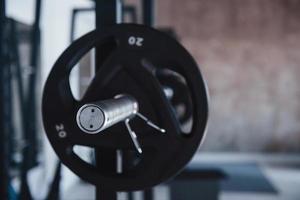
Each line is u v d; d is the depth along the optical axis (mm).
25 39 2936
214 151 5324
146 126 710
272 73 5234
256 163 5172
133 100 695
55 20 3629
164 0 5219
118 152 797
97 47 775
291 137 5273
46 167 3320
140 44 703
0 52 1114
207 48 5262
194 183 2865
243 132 5320
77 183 4301
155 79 705
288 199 3797
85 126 566
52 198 1051
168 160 711
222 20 5211
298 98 5227
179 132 707
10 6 2736
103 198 823
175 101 1141
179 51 691
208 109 697
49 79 711
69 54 714
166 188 4051
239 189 4098
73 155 733
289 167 4973
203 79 691
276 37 5184
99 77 719
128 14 3059
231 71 5266
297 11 5137
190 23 5242
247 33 5207
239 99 5289
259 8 5172
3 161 1122
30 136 1625
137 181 720
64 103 712
